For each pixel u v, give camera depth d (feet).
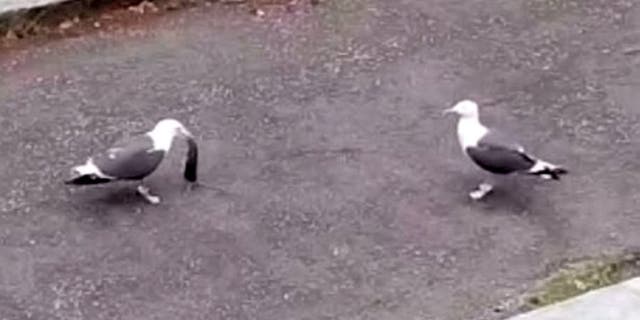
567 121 23.31
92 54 25.08
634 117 23.45
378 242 20.13
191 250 19.89
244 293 19.07
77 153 22.11
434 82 24.44
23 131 22.65
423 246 20.04
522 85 24.43
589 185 21.48
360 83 24.31
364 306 18.83
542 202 21.01
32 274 19.31
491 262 19.75
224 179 21.50
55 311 18.66
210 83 24.22
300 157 22.13
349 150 22.35
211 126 22.91
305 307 18.80
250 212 20.74
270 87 24.13
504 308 18.79
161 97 23.77
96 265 19.54
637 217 20.76
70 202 20.81
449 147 22.39
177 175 21.45
